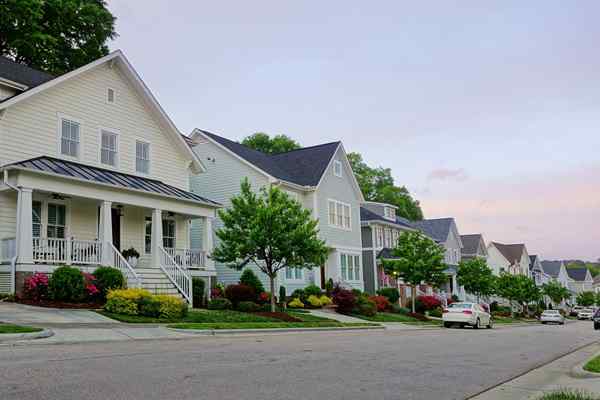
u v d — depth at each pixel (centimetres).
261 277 3459
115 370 892
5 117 2055
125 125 2575
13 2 3306
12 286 1886
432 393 836
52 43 3628
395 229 5309
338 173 4184
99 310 1870
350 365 1090
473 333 2548
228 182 3628
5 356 1010
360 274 4334
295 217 2466
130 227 2609
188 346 1313
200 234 3569
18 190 1908
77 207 2347
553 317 5438
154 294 2128
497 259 8531
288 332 2038
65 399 674
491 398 834
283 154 4306
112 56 2473
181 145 2867
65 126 2294
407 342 1742
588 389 886
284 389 798
